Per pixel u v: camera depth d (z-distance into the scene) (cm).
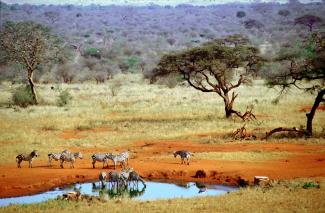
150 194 2870
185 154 3534
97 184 3128
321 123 5303
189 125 5381
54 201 2606
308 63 4806
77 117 6181
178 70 5838
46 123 5672
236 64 5772
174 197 2700
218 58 5700
